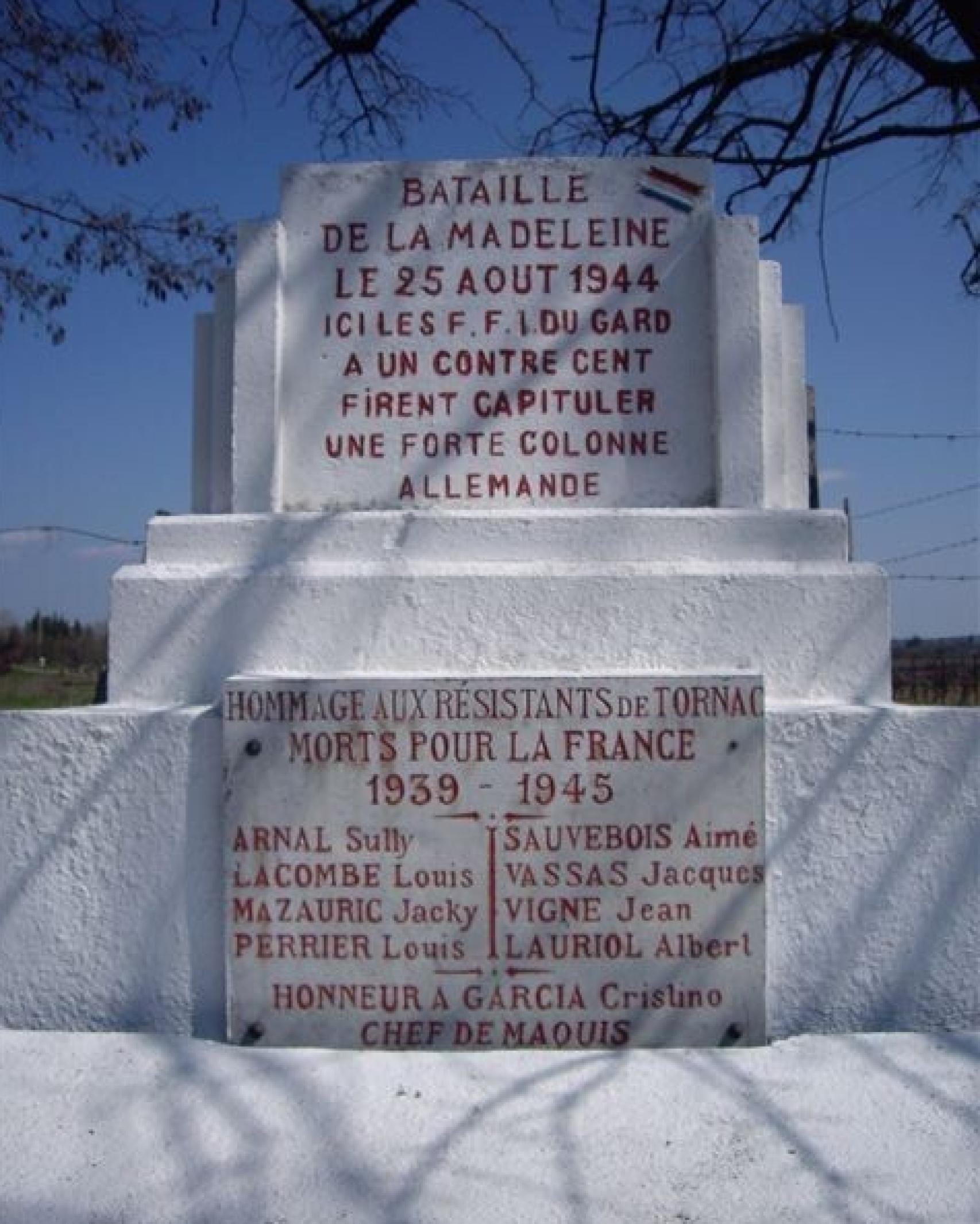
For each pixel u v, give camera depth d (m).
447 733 3.06
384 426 3.57
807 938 3.06
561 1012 3.04
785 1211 2.46
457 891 3.05
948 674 14.45
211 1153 2.64
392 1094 2.82
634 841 3.05
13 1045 3.01
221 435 3.68
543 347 3.57
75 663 21.64
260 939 3.06
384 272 3.60
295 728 3.08
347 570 3.32
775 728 3.08
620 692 3.06
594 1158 2.61
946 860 3.08
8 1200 2.52
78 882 3.12
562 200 3.59
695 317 3.57
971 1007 3.06
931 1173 2.56
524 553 3.37
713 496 3.54
